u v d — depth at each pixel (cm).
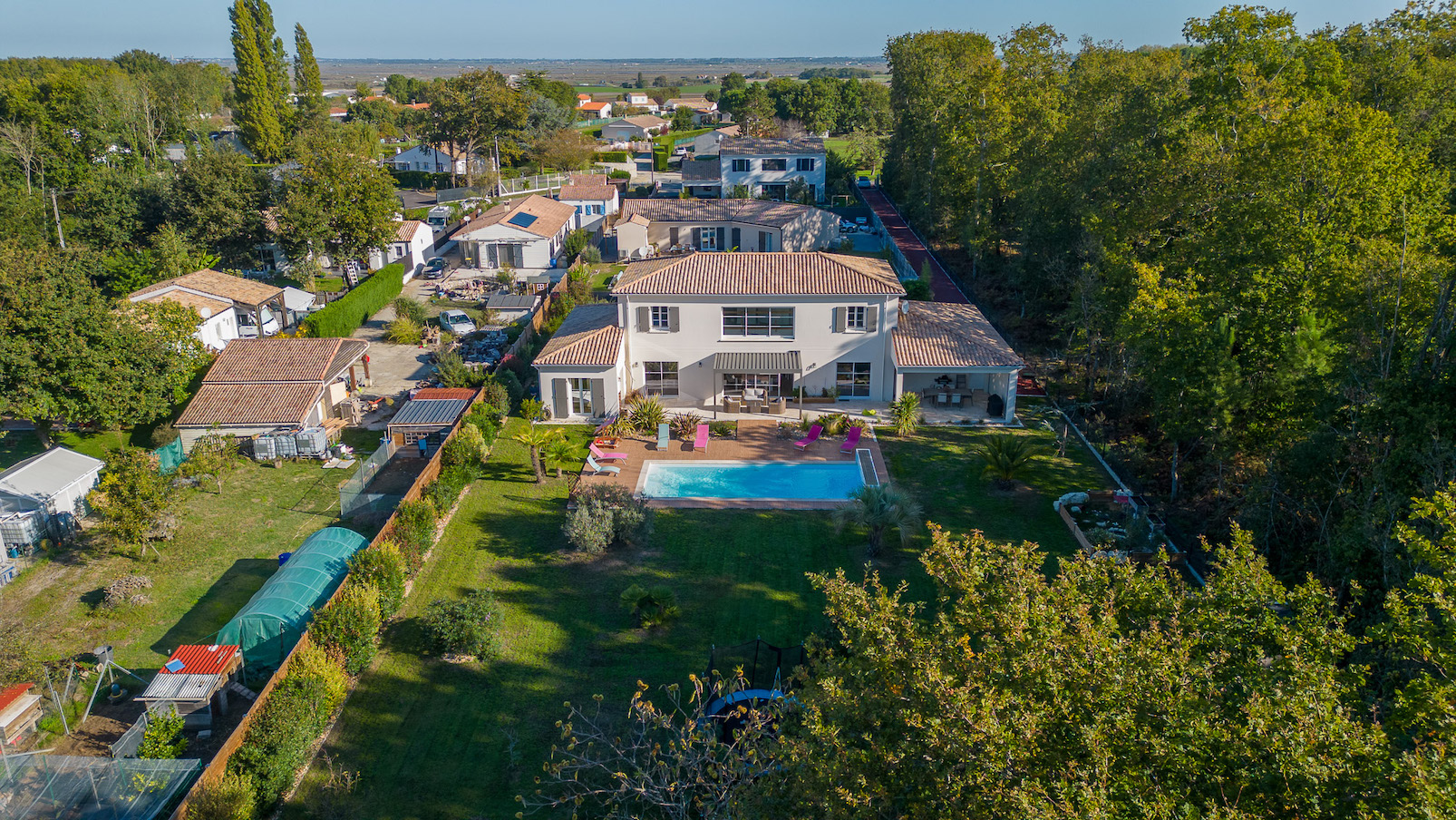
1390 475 2408
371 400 4869
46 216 7438
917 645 1568
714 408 4628
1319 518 2789
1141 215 4581
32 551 3300
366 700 2541
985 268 7394
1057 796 1234
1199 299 3709
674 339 4703
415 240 7806
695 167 11225
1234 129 4716
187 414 4244
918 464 4066
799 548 3359
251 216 7106
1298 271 3547
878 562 3234
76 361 4041
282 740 2158
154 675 2656
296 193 6769
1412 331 3153
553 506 3719
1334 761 1198
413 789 2220
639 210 8369
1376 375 2905
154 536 3384
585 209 9719
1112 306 4469
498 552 3350
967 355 4572
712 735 1931
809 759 1416
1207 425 3319
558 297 6594
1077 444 4262
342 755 2334
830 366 4738
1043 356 5544
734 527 3519
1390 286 3198
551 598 3045
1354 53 6106
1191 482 3803
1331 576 2550
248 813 2002
